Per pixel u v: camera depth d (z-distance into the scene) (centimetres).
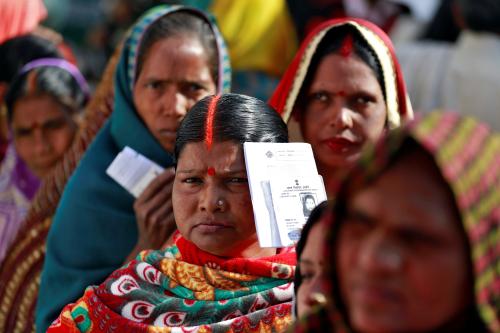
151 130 617
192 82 615
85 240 609
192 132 446
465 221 248
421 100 901
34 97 760
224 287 449
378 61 563
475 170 254
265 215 430
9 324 688
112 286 461
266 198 432
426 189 259
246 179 441
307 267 356
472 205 250
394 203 261
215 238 441
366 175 263
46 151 764
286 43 1083
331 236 273
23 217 780
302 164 443
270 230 429
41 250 682
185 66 612
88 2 1750
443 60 907
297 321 333
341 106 555
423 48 931
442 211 257
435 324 262
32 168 774
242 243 448
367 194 265
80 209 613
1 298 697
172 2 1153
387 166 263
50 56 809
